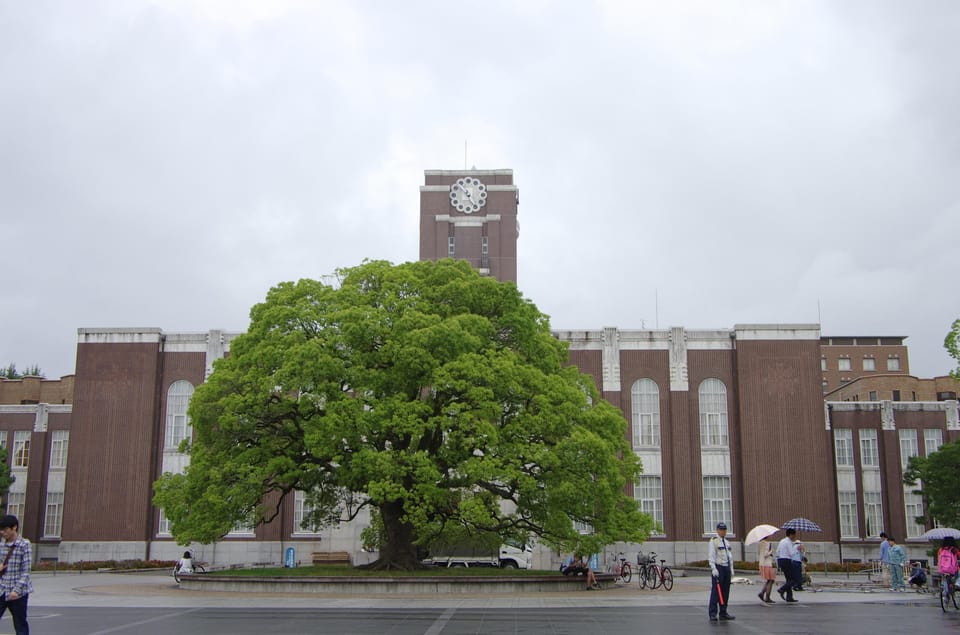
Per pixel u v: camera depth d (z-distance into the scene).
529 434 37.94
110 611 26.53
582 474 37.94
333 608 28.03
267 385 37.53
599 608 28.00
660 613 25.97
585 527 56.94
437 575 37.09
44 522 66.00
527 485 36.62
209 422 39.56
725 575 23.41
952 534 41.03
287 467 38.16
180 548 59.19
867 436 62.66
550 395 38.78
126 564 56.03
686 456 59.47
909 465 54.72
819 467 58.66
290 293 41.25
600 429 40.16
